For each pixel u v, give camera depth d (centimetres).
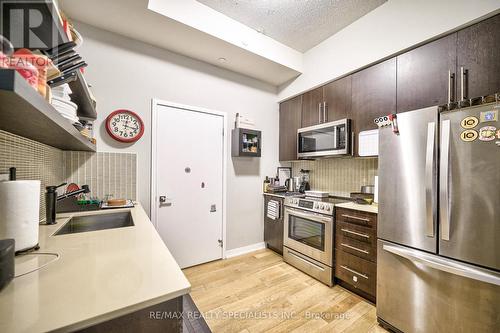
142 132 218
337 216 211
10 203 77
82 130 132
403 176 146
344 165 271
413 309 139
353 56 225
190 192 253
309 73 279
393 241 151
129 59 214
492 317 109
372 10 209
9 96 42
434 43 168
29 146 118
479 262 113
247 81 301
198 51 238
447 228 124
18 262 74
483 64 144
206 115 264
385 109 199
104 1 165
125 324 55
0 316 45
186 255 250
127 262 75
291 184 328
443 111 127
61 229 123
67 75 90
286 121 322
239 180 296
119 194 206
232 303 183
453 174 123
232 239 290
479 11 143
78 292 56
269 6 205
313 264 229
